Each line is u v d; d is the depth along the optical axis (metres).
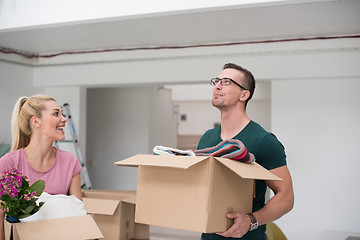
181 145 7.96
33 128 1.69
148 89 5.75
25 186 1.35
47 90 4.70
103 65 4.31
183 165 1.08
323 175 3.52
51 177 1.74
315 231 3.51
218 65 3.83
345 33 3.39
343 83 3.49
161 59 4.05
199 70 3.90
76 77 4.43
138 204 1.29
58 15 2.72
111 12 2.59
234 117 1.62
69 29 3.32
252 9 2.68
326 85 3.54
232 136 1.63
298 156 3.59
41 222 1.32
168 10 2.46
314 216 3.52
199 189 1.17
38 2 2.78
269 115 6.70
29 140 1.76
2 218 1.41
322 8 2.64
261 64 3.66
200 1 2.40
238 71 1.60
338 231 3.45
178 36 3.58
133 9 2.54
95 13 2.63
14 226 1.30
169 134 6.70
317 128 3.55
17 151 1.69
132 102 5.84
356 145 3.44
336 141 3.50
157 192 1.26
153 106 5.96
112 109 5.98
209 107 8.06
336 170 3.48
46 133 1.69
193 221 1.17
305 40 3.53
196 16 2.87
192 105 8.16
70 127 4.25
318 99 3.55
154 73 4.08
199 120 8.12
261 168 1.27
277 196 1.47
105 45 4.08
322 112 3.54
